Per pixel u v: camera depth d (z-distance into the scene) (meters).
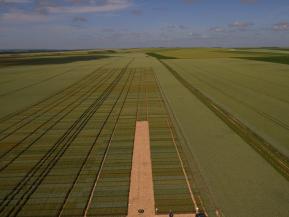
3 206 14.46
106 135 24.36
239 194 14.84
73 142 22.92
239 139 22.42
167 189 15.62
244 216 13.12
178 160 19.12
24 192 15.70
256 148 20.58
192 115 29.58
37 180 16.98
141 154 20.30
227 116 28.78
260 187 15.41
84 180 16.84
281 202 14.04
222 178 16.48
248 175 16.70
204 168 17.75
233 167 17.75
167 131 24.92
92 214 13.67
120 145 22.06
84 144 22.44
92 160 19.53
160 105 34.34
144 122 27.72
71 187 16.09
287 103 33.53
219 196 14.73
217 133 23.92
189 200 14.54
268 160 18.62
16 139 23.88
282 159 18.72
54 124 27.77
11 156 20.48
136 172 17.67
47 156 20.36
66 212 13.88
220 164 18.23
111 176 17.23
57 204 14.52
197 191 15.31
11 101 38.34
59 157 20.14
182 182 16.28
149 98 38.47
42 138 23.97
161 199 14.72
